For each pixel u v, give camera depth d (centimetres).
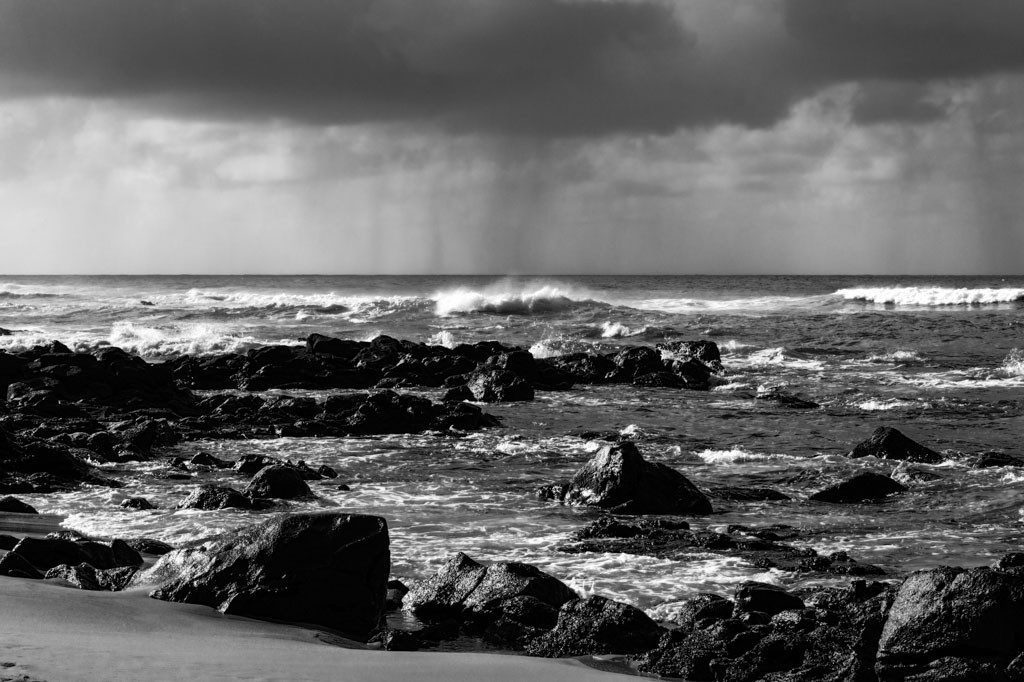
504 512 1700
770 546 1430
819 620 995
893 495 1859
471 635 1020
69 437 2233
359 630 998
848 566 1303
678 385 3647
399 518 1638
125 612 919
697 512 1728
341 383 3594
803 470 2130
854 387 3550
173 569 1033
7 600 898
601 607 1002
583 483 1795
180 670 707
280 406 2800
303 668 763
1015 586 843
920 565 1345
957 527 1593
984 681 804
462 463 2217
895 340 5056
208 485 1803
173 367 3609
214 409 2848
